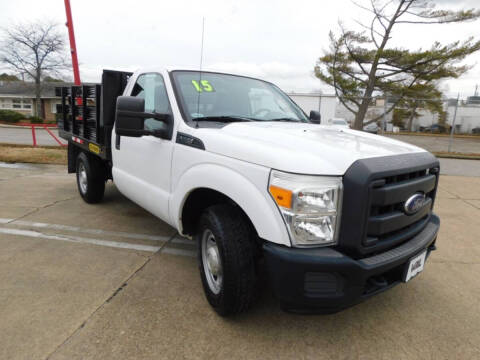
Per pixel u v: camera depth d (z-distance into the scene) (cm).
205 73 361
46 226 455
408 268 243
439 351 243
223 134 268
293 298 212
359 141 266
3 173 817
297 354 235
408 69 1828
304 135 269
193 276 335
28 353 224
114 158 432
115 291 302
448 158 1329
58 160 1002
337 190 211
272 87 413
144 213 520
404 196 229
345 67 1928
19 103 4172
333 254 208
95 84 444
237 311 256
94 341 238
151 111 357
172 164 310
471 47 1683
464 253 420
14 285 305
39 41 3369
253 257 247
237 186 235
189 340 243
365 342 250
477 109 2555
